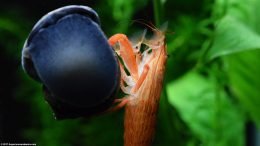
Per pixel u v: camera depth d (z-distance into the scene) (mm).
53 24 230
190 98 637
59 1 1017
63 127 888
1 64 1125
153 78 276
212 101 633
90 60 229
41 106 909
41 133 916
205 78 659
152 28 284
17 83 1154
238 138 626
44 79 231
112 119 867
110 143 872
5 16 998
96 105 235
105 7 816
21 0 1028
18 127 1141
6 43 973
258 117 589
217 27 443
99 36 231
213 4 634
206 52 438
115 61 234
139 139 278
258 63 543
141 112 276
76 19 230
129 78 276
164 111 484
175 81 668
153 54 279
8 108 1140
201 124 621
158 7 438
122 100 276
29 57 231
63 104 234
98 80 231
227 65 573
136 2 699
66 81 229
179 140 497
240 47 424
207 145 618
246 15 484
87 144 880
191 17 684
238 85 577
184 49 673
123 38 272
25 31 976
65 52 228
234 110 636
